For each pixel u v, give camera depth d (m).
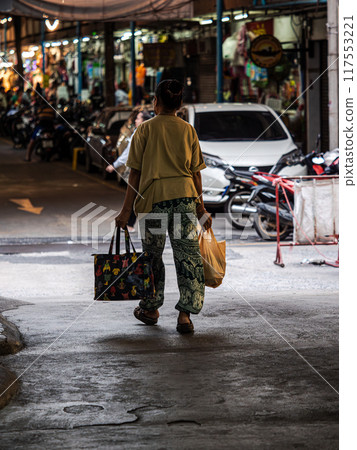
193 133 6.61
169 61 30.42
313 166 13.75
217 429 4.43
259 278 10.37
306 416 4.62
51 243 13.15
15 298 9.23
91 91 43.50
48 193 19.55
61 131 28.64
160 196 6.50
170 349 6.16
